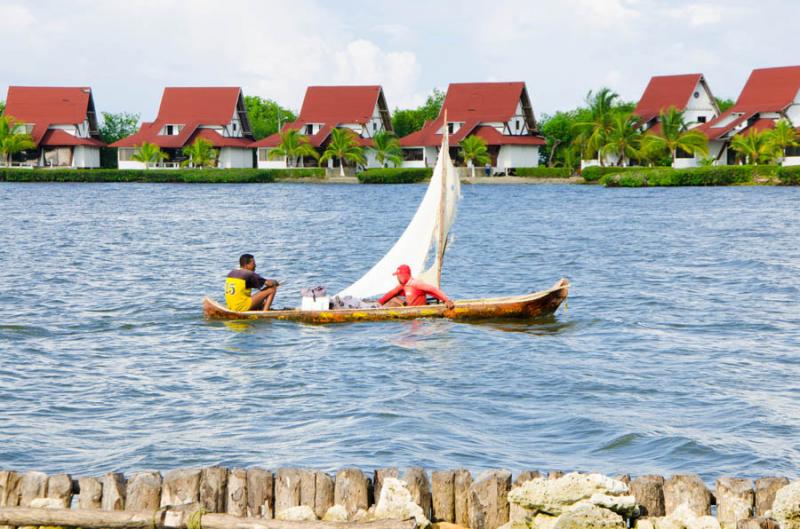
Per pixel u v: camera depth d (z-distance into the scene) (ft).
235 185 607.78
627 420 84.99
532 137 651.25
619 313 140.36
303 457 74.84
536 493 57.26
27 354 111.96
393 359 109.70
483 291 169.48
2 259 209.26
